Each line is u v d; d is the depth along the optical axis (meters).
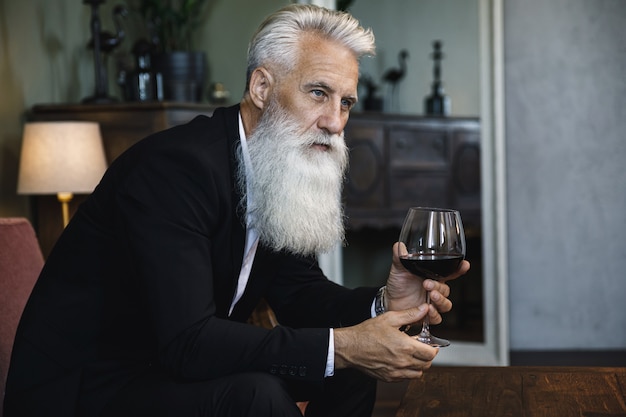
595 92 4.40
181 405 1.67
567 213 4.46
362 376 1.99
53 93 4.42
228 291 1.87
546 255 4.48
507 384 1.73
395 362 1.64
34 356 1.79
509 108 4.46
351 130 4.94
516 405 1.58
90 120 4.11
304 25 1.80
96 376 1.79
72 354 1.81
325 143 1.80
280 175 1.78
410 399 1.63
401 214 5.17
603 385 1.71
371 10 5.73
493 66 4.23
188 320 1.65
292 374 1.66
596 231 4.45
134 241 1.69
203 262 1.70
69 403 1.75
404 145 5.17
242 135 1.88
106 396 1.77
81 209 1.87
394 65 5.71
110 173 1.83
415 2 5.61
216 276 1.83
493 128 4.25
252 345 1.66
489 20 4.23
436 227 1.69
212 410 1.64
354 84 1.82
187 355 1.65
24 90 4.18
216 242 1.79
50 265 1.87
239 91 5.07
